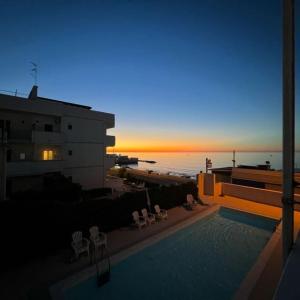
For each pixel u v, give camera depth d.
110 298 7.61
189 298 7.63
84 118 25.44
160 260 10.21
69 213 10.59
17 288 7.25
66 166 23.80
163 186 17.05
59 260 9.14
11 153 20.98
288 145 5.67
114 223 12.61
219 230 13.82
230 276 8.93
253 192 19.31
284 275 4.15
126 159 145.50
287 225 5.71
